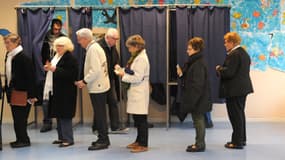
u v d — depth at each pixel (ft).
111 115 17.79
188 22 18.31
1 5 20.21
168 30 18.38
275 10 19.61
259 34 19.77
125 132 17.79
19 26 18.62
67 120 15.29
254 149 14.85
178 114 19.48
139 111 14.11
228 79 14.35
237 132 14.78
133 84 14.03
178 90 18.08
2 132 18.19
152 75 18.58
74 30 18.72
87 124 19.92
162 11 18.37
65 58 14.53
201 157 13.85
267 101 20.13
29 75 14.80
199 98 13.91
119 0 19.84
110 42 16.98
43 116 18.71
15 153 14.60
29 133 17.99
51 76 14.85
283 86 20.02
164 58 18.51
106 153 14.43
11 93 14.90
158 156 14.01
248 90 14.29
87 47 14.17
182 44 18.29
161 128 18.75
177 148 15.10
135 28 18.56
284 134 17.24
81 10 18.76
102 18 19.80
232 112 14.69
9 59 14.76
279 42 19.77
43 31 18.40
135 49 13.98
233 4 19.62
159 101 19.60
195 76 13.73
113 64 17.46
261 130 18.03
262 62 19.92
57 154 14.38
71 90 14.79
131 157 13.91
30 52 18.56
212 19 18.31
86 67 14.23
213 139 16.44
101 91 14.30
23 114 15.26
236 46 14.52
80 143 15.93
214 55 18.38
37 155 14.29
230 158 13.73
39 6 18.93
